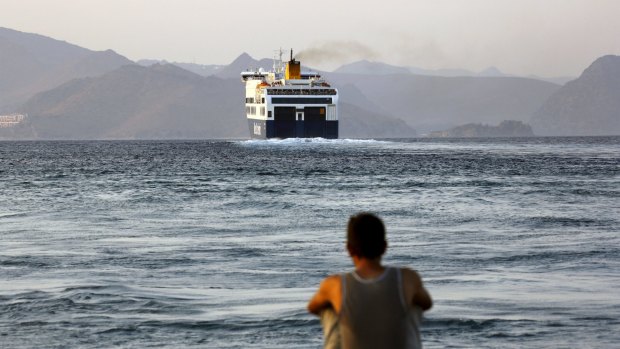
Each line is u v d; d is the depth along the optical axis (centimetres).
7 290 6625
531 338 4925
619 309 5750
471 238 10794
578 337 4944
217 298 6278
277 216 14238
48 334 5091
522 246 9844
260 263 8431
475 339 4912
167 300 6169
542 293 6425
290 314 5588
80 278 7356
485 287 6738
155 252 9394
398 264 8275
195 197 18850
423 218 13762
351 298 2456
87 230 12019
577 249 9481
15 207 16362
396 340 2434
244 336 5025
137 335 5069
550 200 17825
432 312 5666
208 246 9994
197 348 4775
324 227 12406
